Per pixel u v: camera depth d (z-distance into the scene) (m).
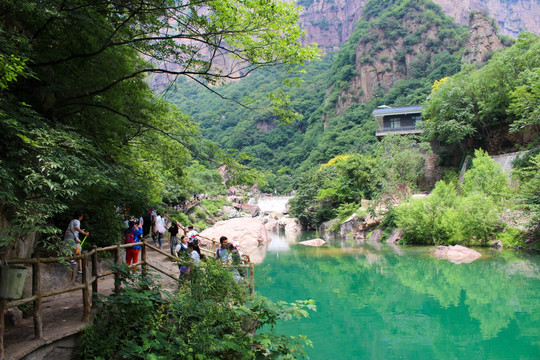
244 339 6.07
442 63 99.81
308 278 19.84
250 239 35.44
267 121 130.12
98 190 7.53
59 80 7.26
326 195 47.75
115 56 7.95
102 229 9.88
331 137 99.38
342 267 22.70
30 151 5.01
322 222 50.12
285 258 26.88
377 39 117.69
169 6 6.90
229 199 73.06
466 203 28.28
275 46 7.46
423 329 11.81
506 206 27.69
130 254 10.23
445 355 9.75
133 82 8.74
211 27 7.20
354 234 40.06
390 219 36.12
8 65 4.41
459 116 38.03
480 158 31.81
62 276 8.11
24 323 5.41
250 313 6.38
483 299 14.63
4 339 4.62
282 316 6.47
